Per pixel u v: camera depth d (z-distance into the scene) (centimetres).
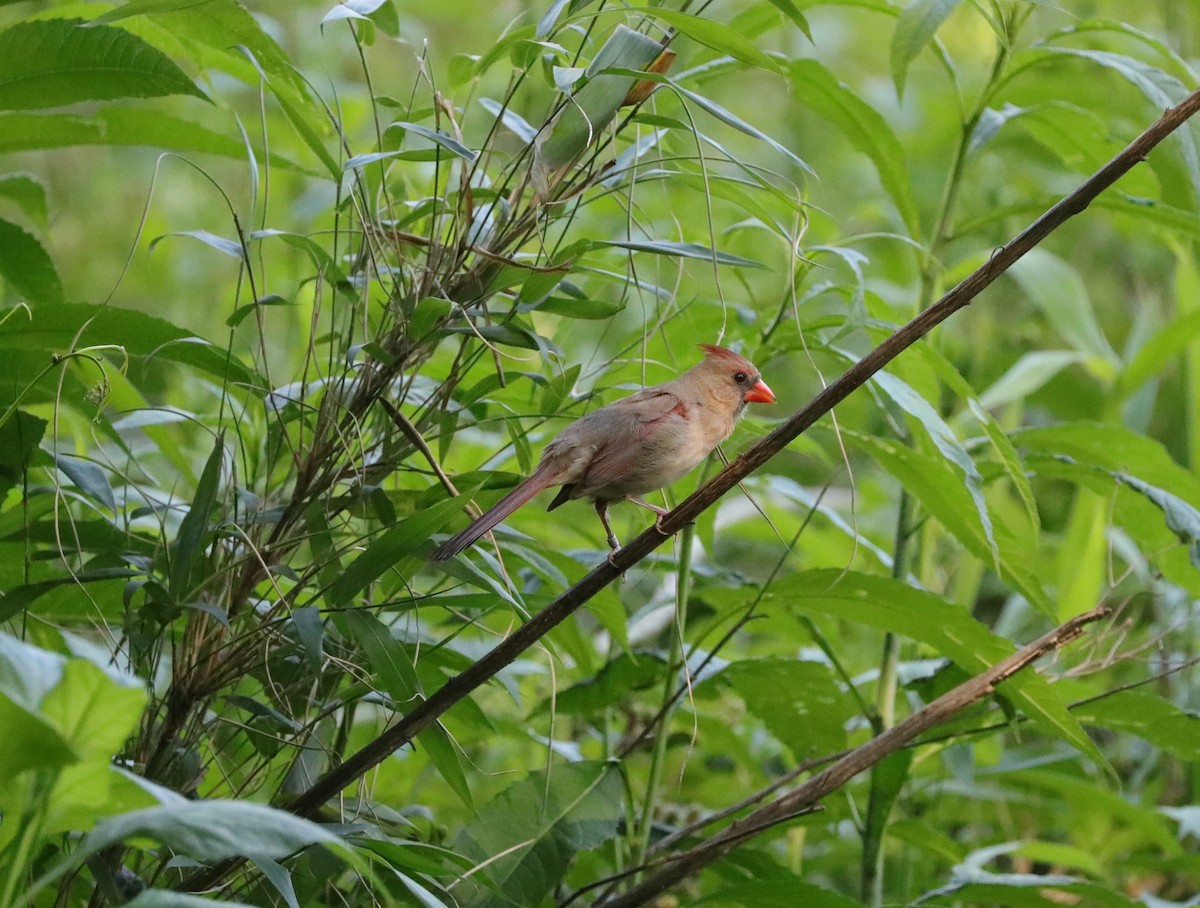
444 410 675
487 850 652
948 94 1542
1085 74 1298
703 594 844
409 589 649
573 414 781
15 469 658
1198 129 751
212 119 1395
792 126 1703
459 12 1376
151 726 612
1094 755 712
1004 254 556
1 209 1416
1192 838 1060
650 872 764
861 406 1302
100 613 633
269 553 641
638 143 720
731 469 573
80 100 688
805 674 801
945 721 702
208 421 886
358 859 412
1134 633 1170
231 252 646
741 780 1004
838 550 1003
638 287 687
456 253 652
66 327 662
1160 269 1609
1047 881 760
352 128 1139
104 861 542
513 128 698
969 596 1044
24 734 379
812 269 917
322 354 974
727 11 1238
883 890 972
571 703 816
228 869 600
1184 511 777
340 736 690
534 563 682
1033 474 856
